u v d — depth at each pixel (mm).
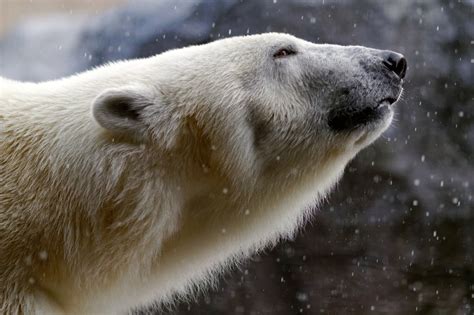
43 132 7715
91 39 16703
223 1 15852
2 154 7625
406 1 15633
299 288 14133
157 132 7703
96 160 7531
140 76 8023
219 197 8141
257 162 8219
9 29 18484
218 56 8195
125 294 8039
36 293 7324
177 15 16016
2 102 7949
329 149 8461
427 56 15164
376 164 14250
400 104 14828
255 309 14086
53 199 7453
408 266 14156
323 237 14133
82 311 7820
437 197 14234
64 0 19188
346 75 8406
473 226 14242
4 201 7371
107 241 7531
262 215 8500
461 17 15594
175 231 8023
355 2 15555
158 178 7695
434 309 14242
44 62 17125
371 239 14156
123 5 17109
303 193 8672
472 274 14297
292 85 8344
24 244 7281
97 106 7375
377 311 14133
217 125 7895
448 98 14930
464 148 14688
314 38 15133
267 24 15305
